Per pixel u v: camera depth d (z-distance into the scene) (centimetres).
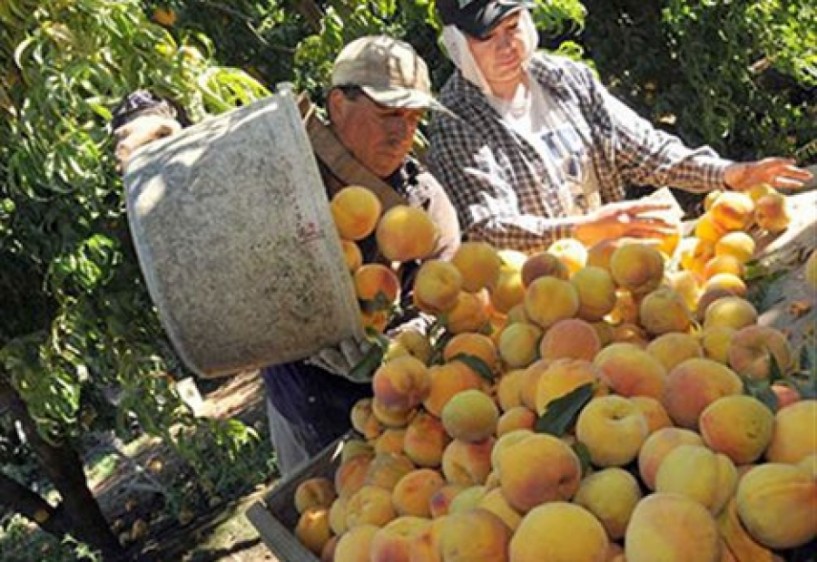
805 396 148
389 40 233
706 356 167
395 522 158
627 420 144
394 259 193
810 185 263
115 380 476
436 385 177
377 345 189
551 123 279
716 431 135
